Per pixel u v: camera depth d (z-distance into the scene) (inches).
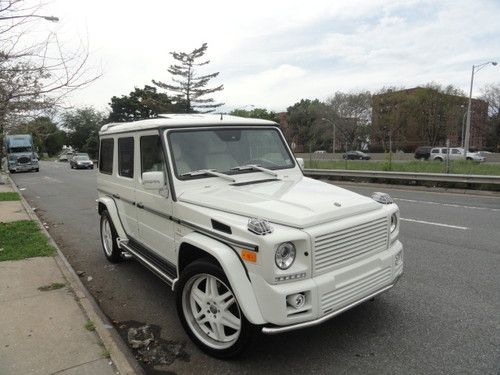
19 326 160.2
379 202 157.4
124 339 160.1
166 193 163.8
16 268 232.4
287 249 121.5
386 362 136.2
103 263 256.8
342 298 130.9
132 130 195.6
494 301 181.6
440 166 785.6
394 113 2358.5
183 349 150.9
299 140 2758.4
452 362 135.2
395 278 152.2
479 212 396.2
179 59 2364.7
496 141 2245.3
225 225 132.5
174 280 155.6
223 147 177.9
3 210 470.9
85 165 1574.8
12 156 1402.6
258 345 147.9
